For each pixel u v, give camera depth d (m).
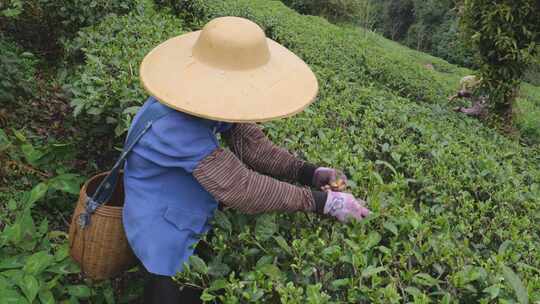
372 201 2.08
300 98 1.91
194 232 2.08
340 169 2.53
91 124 3.72
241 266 1.95
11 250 2.74
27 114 4.51
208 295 1.76
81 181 3.42
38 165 3.61
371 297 1.67
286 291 1.66
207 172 1.89
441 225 2.10
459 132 4.35
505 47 6.24
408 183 2.61
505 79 6.60
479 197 2.72
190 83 1.87
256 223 1.96
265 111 1.83
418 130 3.43
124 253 2.35
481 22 6.41
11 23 5.57
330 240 1.99
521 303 1.65
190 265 2.03
